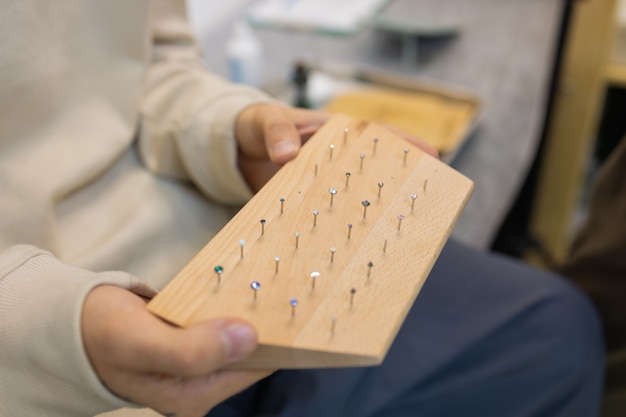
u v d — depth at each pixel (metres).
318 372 0.49
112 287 0.35
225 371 0.36
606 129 1.21
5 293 0.36
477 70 0.96
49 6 0.47
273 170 0.51
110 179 0.53
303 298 0.35
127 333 0.32
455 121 0.83
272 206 0.40
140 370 0.33
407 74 0.96
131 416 0.43
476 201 0.75
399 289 0.36
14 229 0.44
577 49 0.98
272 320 0.34
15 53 0.45
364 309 0.35
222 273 0.36
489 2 1.16
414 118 0.83
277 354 0.34
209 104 0.51
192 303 0.35
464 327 0.54
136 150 0.55
